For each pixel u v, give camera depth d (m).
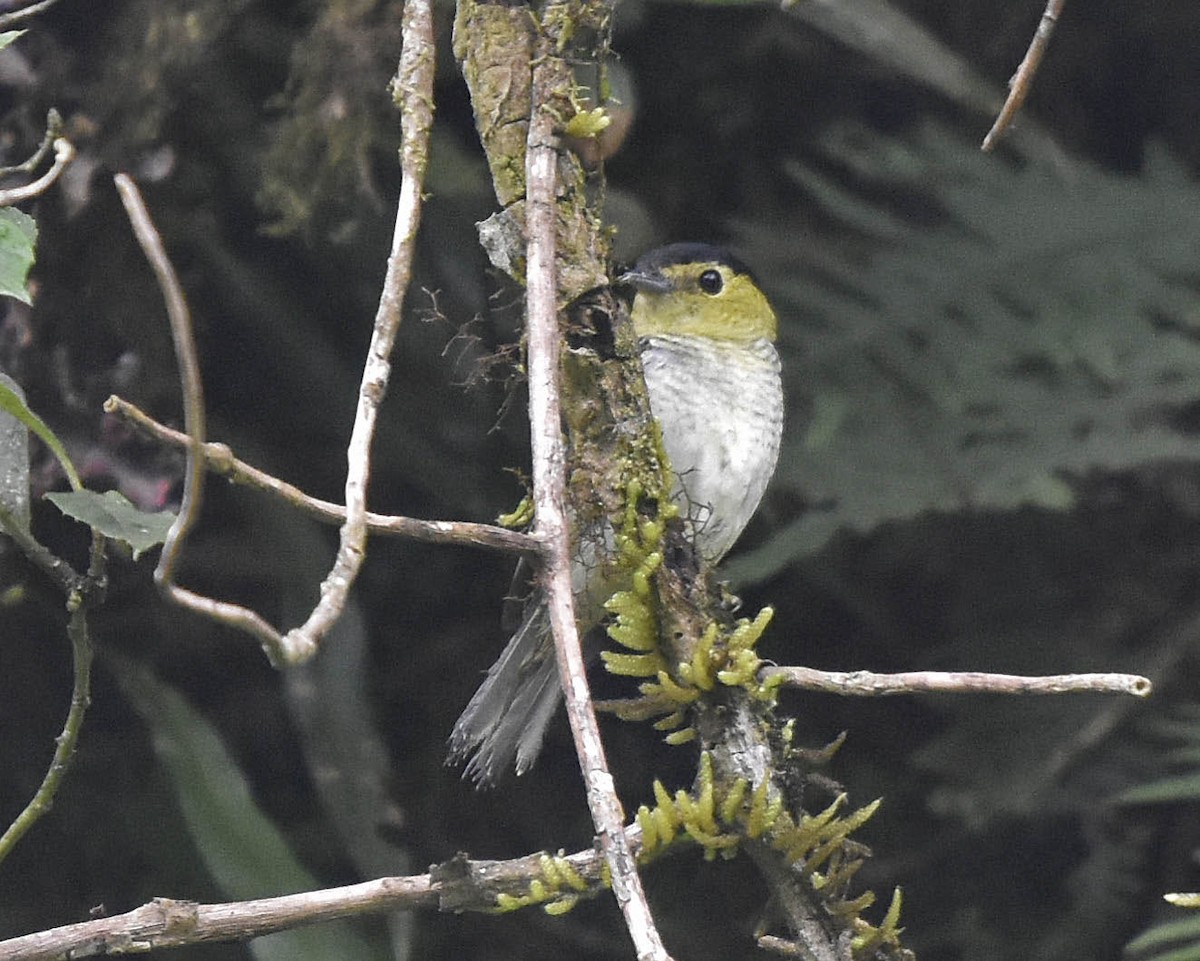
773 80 10.23
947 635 10.16
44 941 4.74
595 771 4.22
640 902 4.07
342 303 9.38
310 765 8.26
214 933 4.86
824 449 9.08
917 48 8.98
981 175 10.05
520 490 9.43
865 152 9.98
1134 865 9.39
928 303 9.57
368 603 9.91
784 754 5.23
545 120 5.24
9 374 7.80
